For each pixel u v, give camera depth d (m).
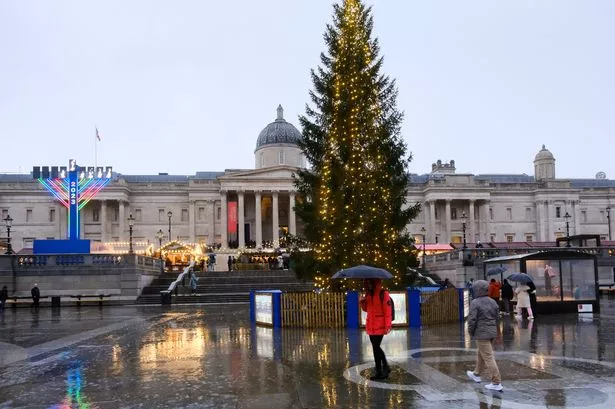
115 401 10.88
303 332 21.61
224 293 47.56
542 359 14.84
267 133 109.31
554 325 23.28
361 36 27.14
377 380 12.27
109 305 44.12
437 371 13.27
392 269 25.11
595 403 10.16
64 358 16.36
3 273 45.59
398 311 23.23
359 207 24.98
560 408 9.86
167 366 14.62
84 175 69.00
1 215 98.56
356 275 13.16
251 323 26.05
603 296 47.34
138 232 99.75
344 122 26.02
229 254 77.00
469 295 27.31
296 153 108.38
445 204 104.56
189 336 21.30
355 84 26.23
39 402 10.91
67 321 29.72
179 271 59.53
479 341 11.38
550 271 29.08
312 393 11.15
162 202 101.12
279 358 15.48
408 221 27.00
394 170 26.70
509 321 25.31
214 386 12.00
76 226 59.31
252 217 103.50
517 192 107.75
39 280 46.09
